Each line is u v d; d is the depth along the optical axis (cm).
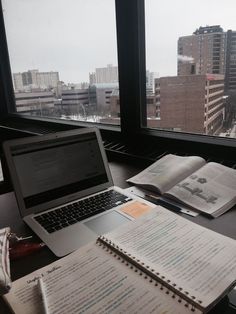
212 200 84
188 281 51
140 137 149
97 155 98
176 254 59
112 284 53
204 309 45
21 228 77
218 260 57
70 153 92
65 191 88
